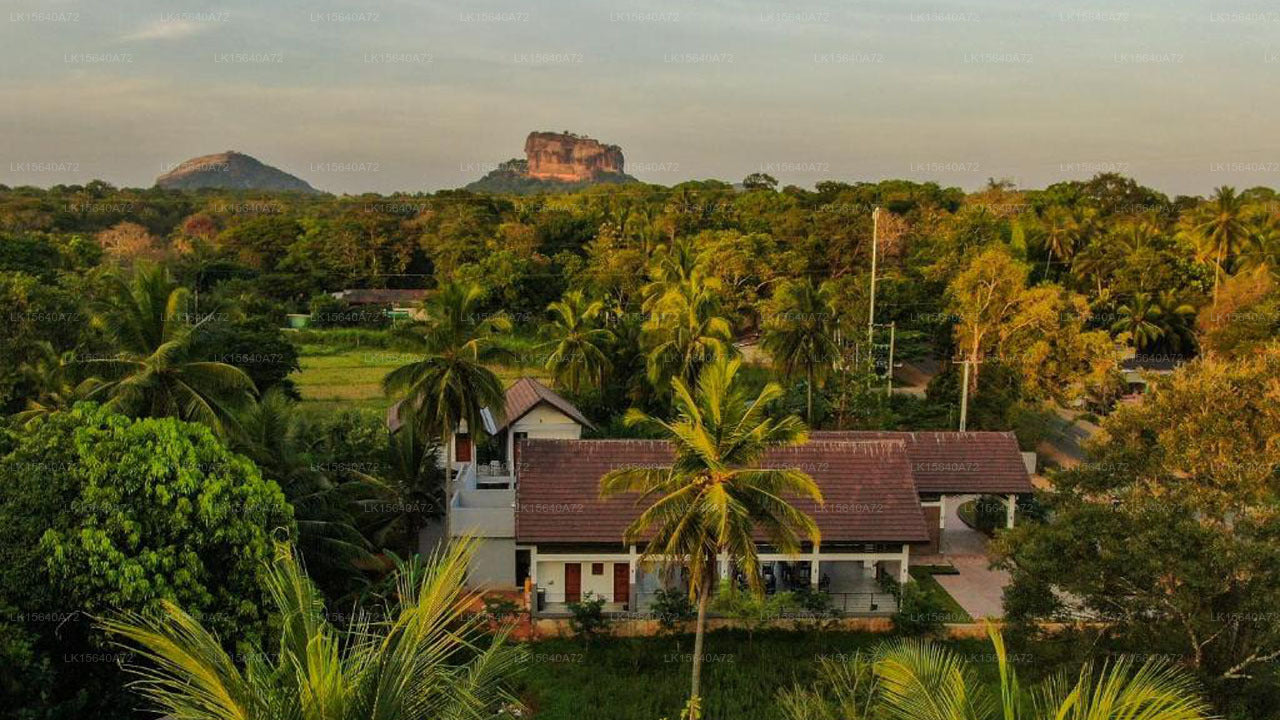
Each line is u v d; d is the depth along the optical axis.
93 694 21.64
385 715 9.00
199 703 9.20
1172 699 10.23
